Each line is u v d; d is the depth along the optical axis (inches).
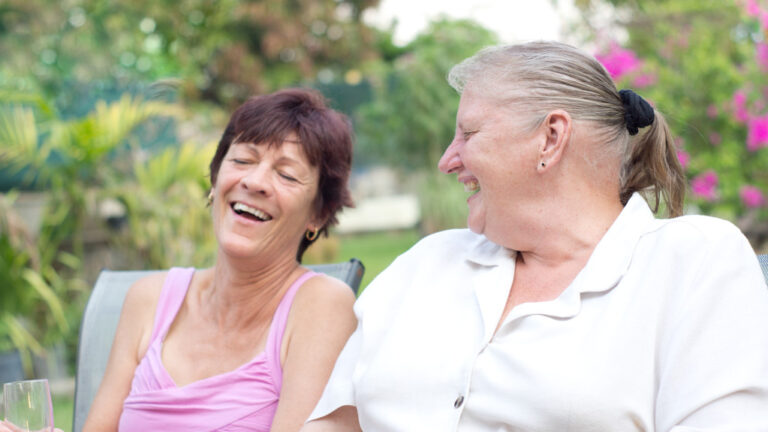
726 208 256.8
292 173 83.0
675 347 57.0
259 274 84.4
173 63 519.8
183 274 90.1
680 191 67.9
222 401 81.1
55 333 245.9
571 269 64.6
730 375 55.0
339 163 86.4
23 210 282.7
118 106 249.8
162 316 87.4
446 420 62.6
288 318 83.7
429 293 69.1
